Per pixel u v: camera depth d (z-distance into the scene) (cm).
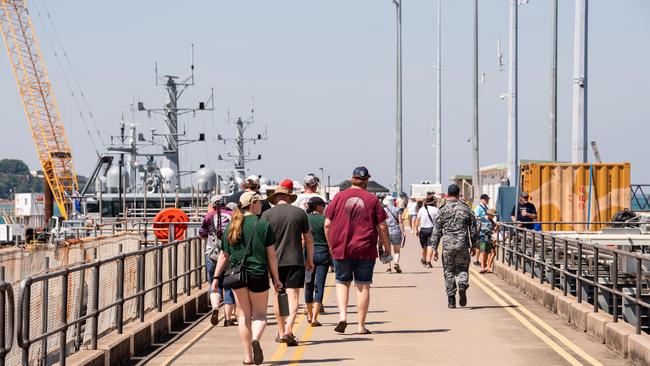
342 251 1969
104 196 7512
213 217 2155
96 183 8681
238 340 1973
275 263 1605
